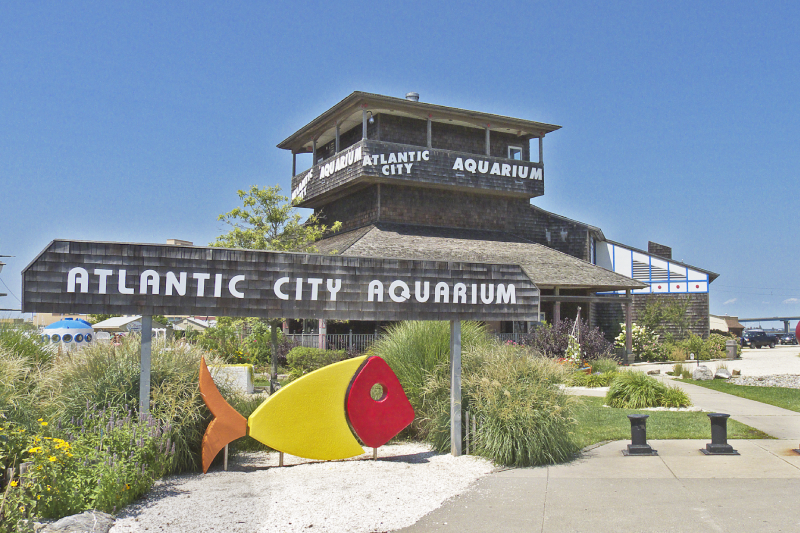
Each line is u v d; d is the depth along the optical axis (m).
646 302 35.44
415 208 29.75
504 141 32.66
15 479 6.38
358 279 8.95
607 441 10.10
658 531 5.95
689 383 19.34
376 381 9.05
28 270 7.79
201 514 6.38
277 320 19.22
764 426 11.28
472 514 6.51
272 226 21.89
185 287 8.24
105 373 8.64
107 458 6.71
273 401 8.55
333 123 30.70
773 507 6.57
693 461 8.65
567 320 25.89
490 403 8.98
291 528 6.04
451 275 9.38
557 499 6.99
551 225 33.78
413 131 30.36
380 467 8.54
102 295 7.99
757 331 48.94
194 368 9.30
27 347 10.66
